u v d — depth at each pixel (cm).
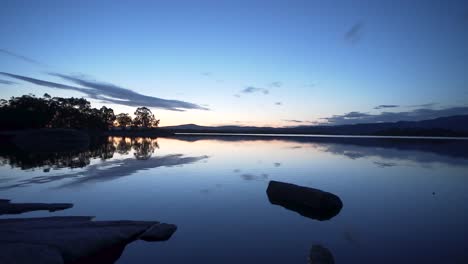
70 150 3716
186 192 1379
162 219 1012
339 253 757
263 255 745
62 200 1233
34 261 600
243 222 987
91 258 705
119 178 1705
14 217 1010
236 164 2284
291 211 1110
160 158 2706
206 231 904
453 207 1160
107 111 11238
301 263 703
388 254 749
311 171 1966
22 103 8131
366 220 1016
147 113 13050
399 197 1310
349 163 2347
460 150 3669
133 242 810
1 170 1997
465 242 822
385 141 6369
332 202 1123
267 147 4134
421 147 4253
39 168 2086
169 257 731
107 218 1014
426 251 765
